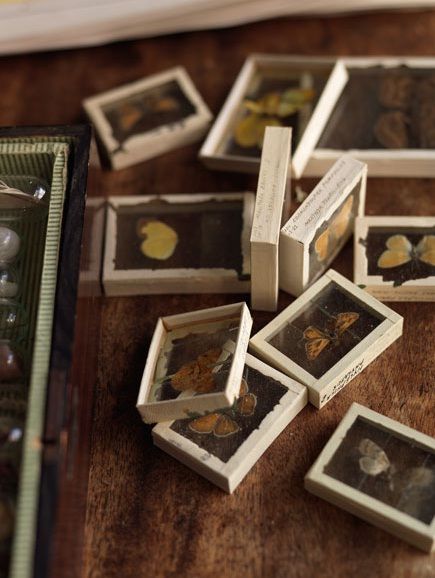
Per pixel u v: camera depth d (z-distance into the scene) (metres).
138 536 0.54
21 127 0.57
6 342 0.54
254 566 0.53
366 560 0.53
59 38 0.70
